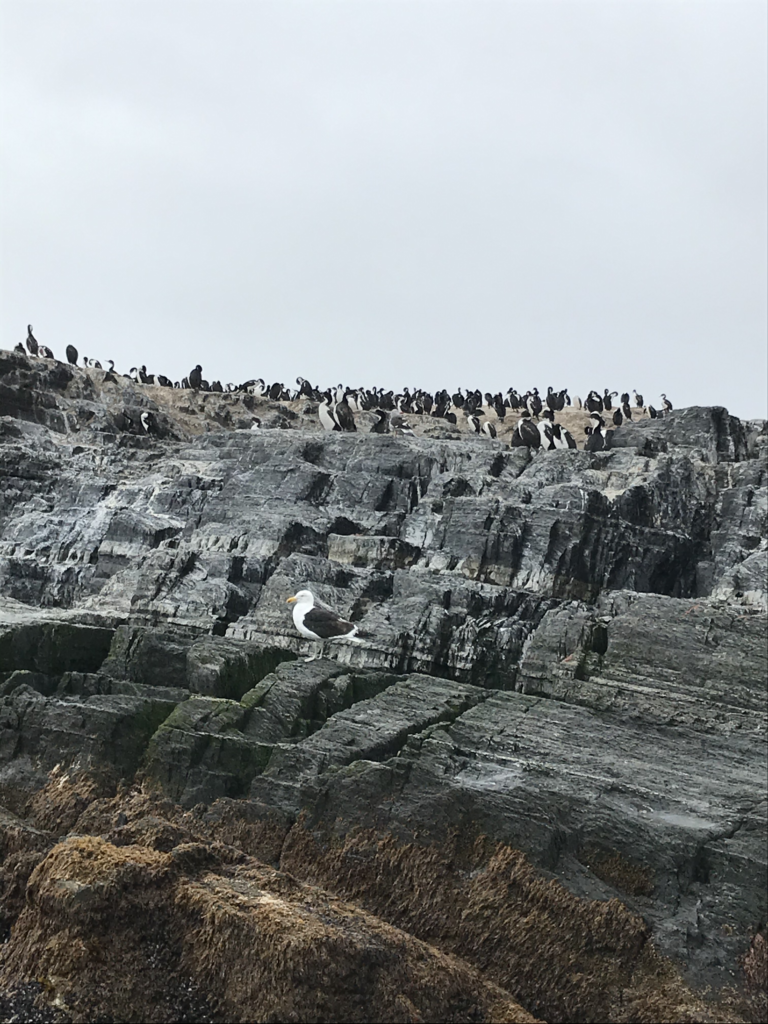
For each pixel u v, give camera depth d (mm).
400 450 24000
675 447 25500
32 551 23234
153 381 46594
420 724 15188
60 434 29797
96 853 11945
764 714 14844
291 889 12188
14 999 11219
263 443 25594
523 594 18859
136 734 15539
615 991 11547
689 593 21219
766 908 11930
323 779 14062
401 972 11062
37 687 16906
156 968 11234
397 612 18078
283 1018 10555
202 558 20141
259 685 16266
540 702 15797
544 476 22875
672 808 13141
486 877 12703
